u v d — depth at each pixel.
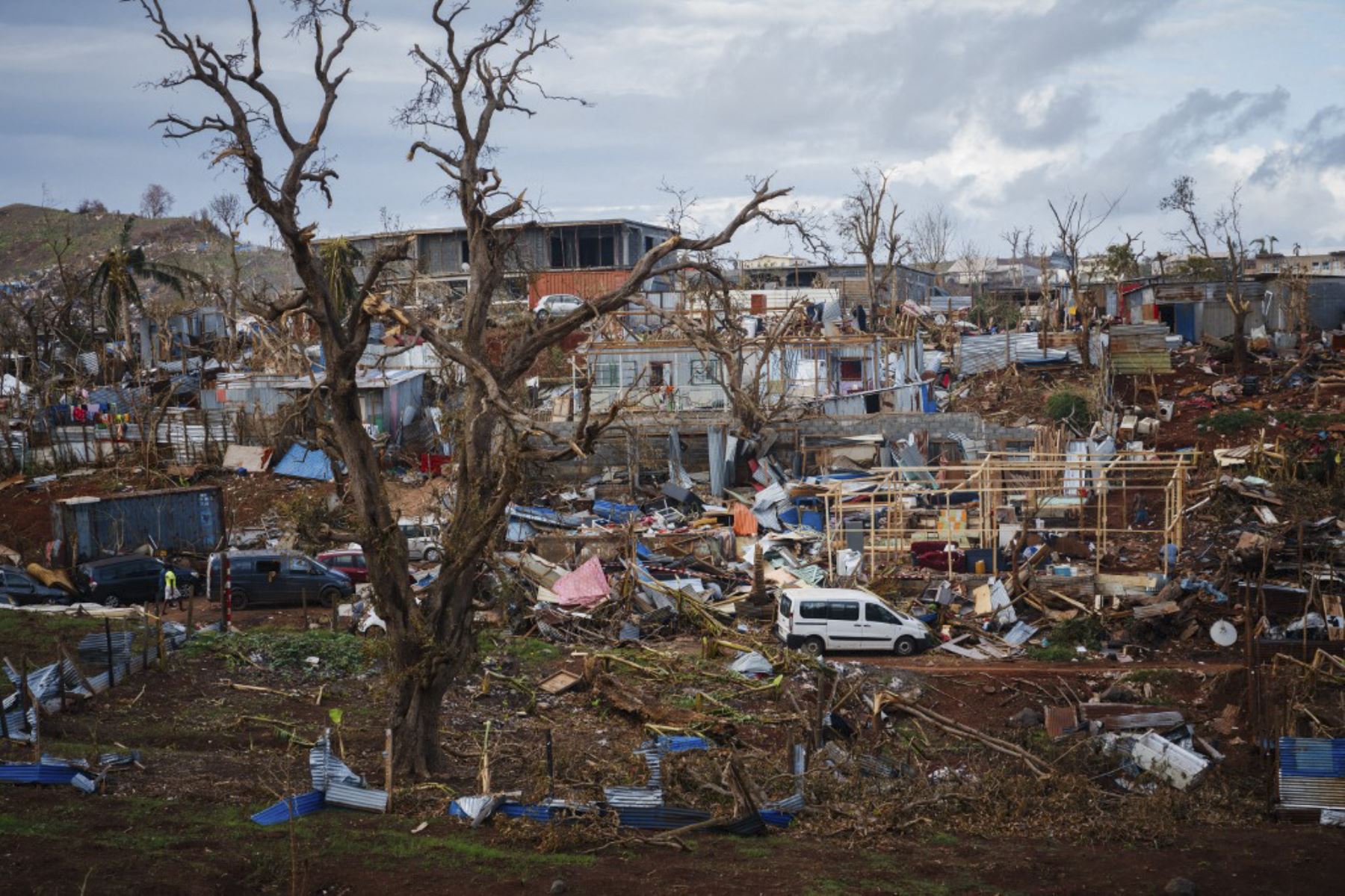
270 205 17.28
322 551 38.34
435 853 15.01
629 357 53.78
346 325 18.75
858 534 40.53
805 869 15.70
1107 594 34.97
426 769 19.02
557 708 25.45
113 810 15.51
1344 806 19.64
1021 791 20.56
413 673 18.48
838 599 32.19
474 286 19.39
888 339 57.44
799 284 94.50
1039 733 25.83
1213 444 50.16
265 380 57.00
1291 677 27.22
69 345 70.94
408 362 61.88
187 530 41.41
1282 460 44.41
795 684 28.47
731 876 15.09
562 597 34.03
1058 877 16.11
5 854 13.52
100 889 12.82
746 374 54.25
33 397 57.88
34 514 46.59
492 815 16.73
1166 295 70.25
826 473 48.28
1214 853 17.45
